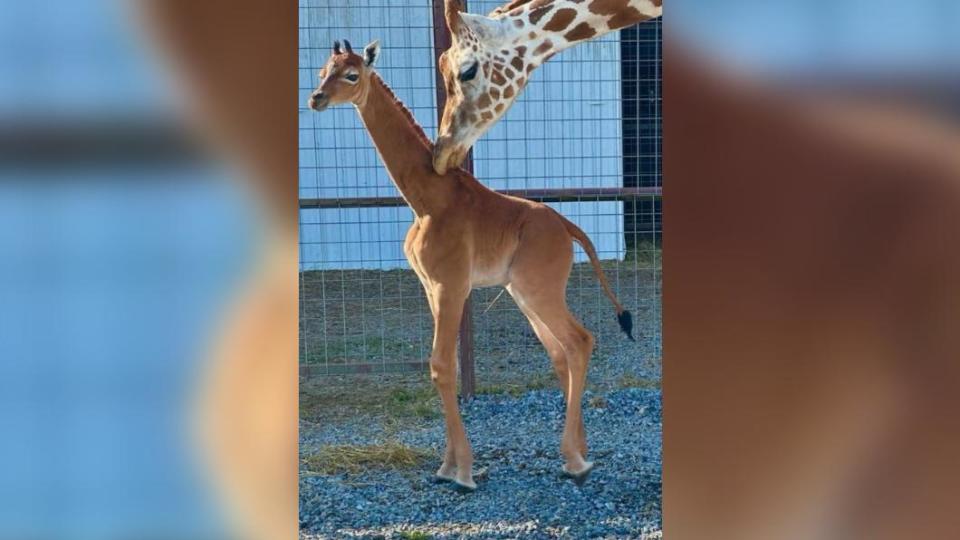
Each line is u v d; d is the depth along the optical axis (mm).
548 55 3080
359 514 3209
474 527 3148
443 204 3100
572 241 3213
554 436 3732
